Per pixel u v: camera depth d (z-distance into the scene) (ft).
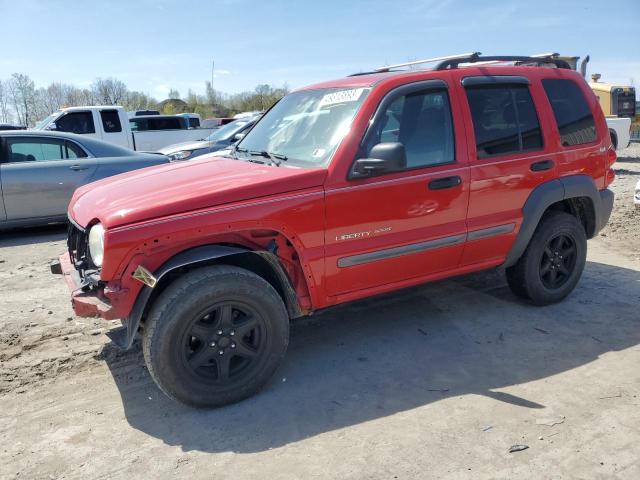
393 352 13.55
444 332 14.64
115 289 10.34
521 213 14.67
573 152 15.56
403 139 12.80
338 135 12.35
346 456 9.52
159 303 10.46
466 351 13.51
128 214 10.28
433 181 12.94
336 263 12.08
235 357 11.50
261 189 11.11
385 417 10.71
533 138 14.83
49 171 27.07
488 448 9.62
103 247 10.07
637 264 20.33
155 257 10.59
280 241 11.71
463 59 14.32
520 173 14.42
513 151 14.40
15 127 69.82
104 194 12.12
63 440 10.17
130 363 13.19
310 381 12.22
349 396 11.53
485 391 11.59
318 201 11.56
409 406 11.09
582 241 16.16
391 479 8.90
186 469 9.30
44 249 24.98
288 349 13.87
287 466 9.31
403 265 13.07
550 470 9.03
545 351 13.38
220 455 9.66
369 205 12.18
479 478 8.87
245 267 11.97
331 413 10.91
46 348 14.03
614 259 21.12
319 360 13.21
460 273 14.38
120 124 49.24
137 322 10.44
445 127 13.44
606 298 16.78
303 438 10.10
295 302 12.07
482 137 13.91
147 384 12.20
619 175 48.88
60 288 18.98
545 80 15.48
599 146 16.28
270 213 11.09
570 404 10.98
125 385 12.18
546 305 16.19
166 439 10.17
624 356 13.00
